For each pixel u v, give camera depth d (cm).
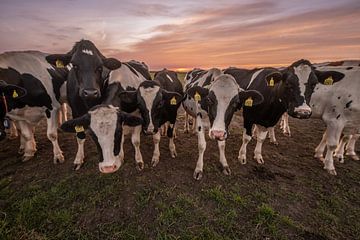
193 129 782
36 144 616
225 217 351
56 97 525
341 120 496
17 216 342
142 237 314
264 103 488
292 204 396
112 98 430
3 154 557
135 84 517
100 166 338
